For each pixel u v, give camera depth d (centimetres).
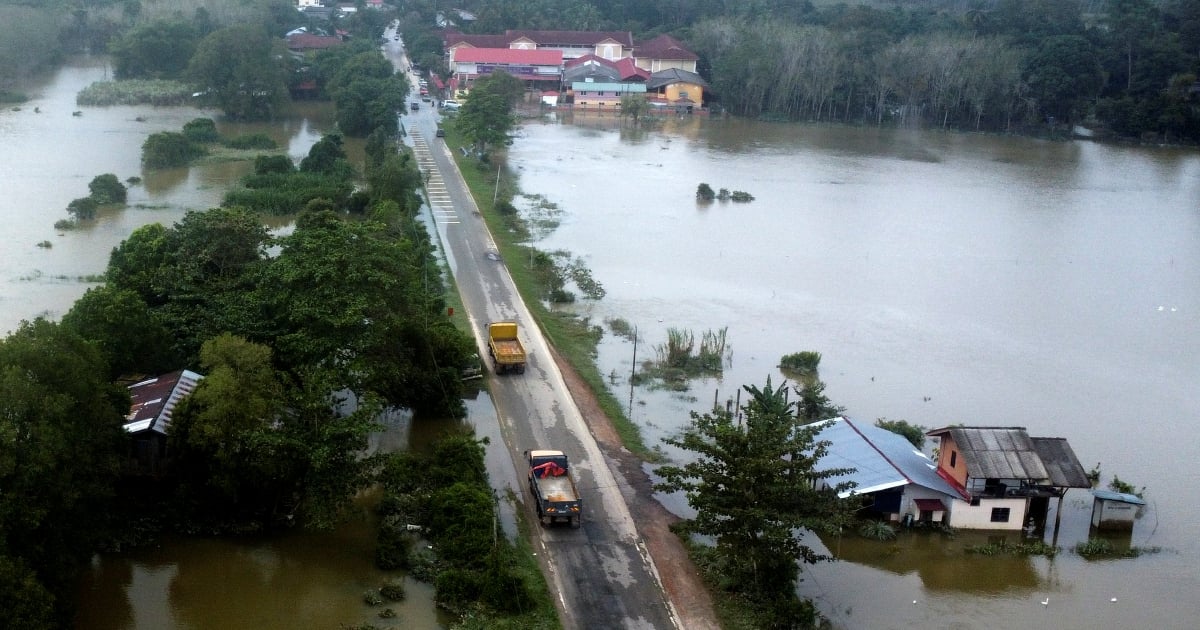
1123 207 12800
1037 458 5041
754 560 4184
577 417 6012
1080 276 9700
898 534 4991
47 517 3909
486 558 4338
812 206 12056
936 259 10050
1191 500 5497
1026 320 8369
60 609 3919
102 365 4575
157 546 4569
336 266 5506
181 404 4725
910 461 5294
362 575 4425
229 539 4672
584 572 4425
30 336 4272
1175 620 4400
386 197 9981
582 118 17900
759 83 18838
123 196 10175
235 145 13325
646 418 6128
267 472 4506
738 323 7931
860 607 4378
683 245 10038
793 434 4588
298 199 10306
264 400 4672
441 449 5181
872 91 18938
